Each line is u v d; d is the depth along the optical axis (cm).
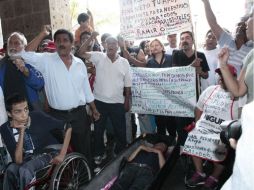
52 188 259
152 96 388
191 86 362
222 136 148
